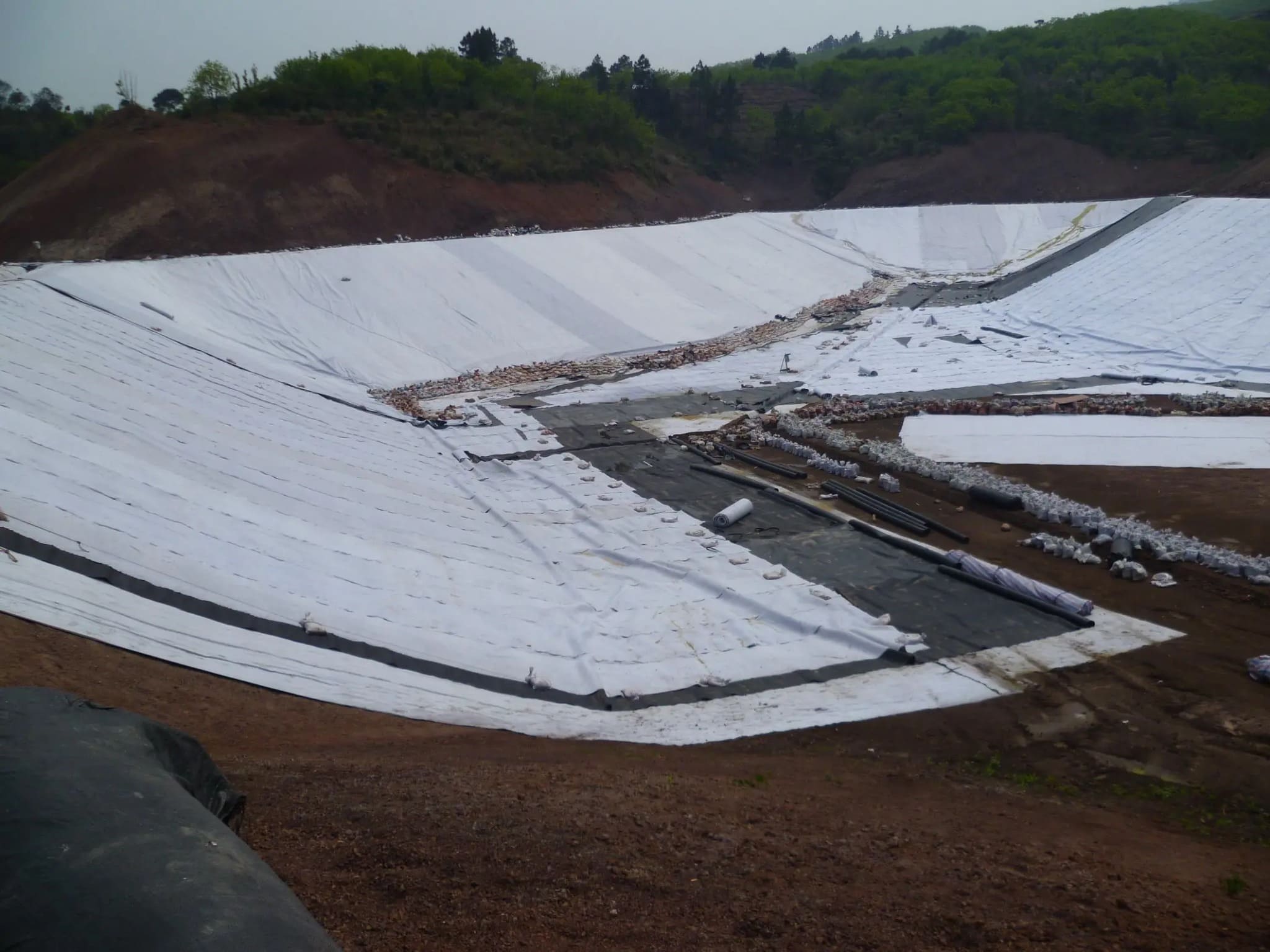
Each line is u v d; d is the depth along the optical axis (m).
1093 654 13.61
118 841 4.86
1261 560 15.74
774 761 10.91
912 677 13.23
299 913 4.74
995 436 24.75
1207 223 41.44
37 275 26.75
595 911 6.39
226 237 43.38
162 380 22.17
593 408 29.75
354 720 11.26
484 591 16.00
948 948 6.21
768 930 6.31
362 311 35.34
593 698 12.84
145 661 11.22
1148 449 22.86
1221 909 7.02
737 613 15.32
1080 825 9.09
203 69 56.25
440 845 7.07
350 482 20.08
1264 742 11.08
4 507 13.17
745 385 32.56
